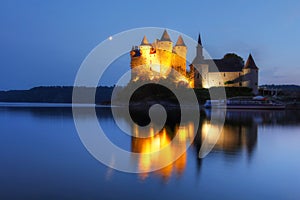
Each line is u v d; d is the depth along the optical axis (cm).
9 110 6438
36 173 1085
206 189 891
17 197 823
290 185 945
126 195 835
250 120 3872
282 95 8806
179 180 980
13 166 1202
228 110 6531
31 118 4153
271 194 861
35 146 1750
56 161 1299
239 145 1758
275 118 4253
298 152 1525
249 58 9000
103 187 910
